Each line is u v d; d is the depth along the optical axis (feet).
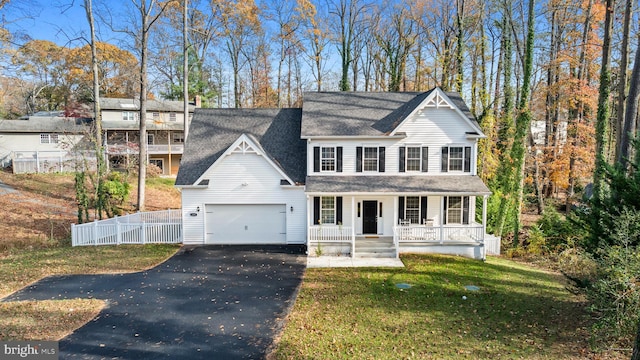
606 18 61.00
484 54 112.16
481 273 53.42
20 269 51.85
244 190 67.77
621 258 31.17
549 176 100.48
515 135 71.46
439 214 66.80
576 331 35.42
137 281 48.44
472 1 103.24
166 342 32.71
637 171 36.65
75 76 164.76
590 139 92.38
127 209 86.84
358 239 65.00
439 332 35.01
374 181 64.75
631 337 31.81
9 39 76.07
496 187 88.53
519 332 35.24
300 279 49.80
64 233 70.85
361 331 34.96
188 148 73.26
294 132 76.54
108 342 32.53
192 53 147.64
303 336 33.81
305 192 61.93
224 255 61.00
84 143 112.98
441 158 66.39
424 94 70.49
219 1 123.13
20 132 118.21
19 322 35.58
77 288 45.55
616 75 103.71
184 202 67.62
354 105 75.15
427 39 120.16
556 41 101.71
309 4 132.98
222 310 39.65
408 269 54.29
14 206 80.18
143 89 84.48
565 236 63.57
